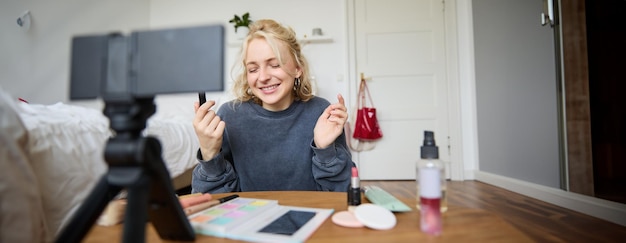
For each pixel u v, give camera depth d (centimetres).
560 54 169
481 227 38
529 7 189
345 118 66
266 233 36
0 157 36
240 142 80
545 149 182
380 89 271
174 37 30
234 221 39
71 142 88
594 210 144
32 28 193
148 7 296
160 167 31
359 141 269
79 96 31
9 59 180
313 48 278
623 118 187
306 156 79
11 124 45
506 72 218
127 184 29
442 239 34
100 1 242
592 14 181
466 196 193
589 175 161
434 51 269
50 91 204
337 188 71
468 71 267
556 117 173
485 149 252
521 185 198
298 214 44
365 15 272
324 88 276
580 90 165
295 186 79
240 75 86
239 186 77
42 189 76
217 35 29
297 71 81
